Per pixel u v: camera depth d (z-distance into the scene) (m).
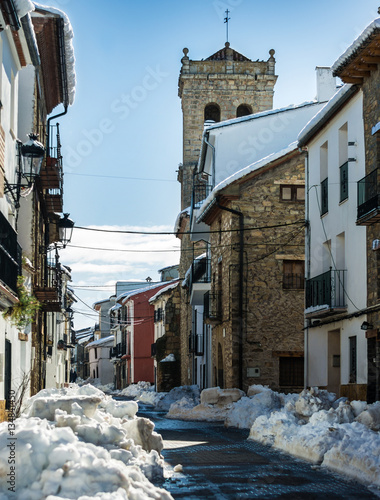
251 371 27.67
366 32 17.25
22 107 22.31
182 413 27.53
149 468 10.27
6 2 12.78
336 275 21.77
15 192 17.97
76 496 7.01
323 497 9.24
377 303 18.48
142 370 67.25
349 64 18.67
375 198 17.94
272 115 32.41
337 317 21.59
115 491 7.04
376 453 10.90
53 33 21.41
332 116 22.19
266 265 28.31
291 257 28.39
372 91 18.91
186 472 11.35
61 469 7.24
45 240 28.00
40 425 8.74
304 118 32.62
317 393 19.00
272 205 28.61
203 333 36.97
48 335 35.75
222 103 51.31
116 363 81.69
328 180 22.92
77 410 10.62
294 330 28.08
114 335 84.00
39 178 22.73
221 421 25.36
